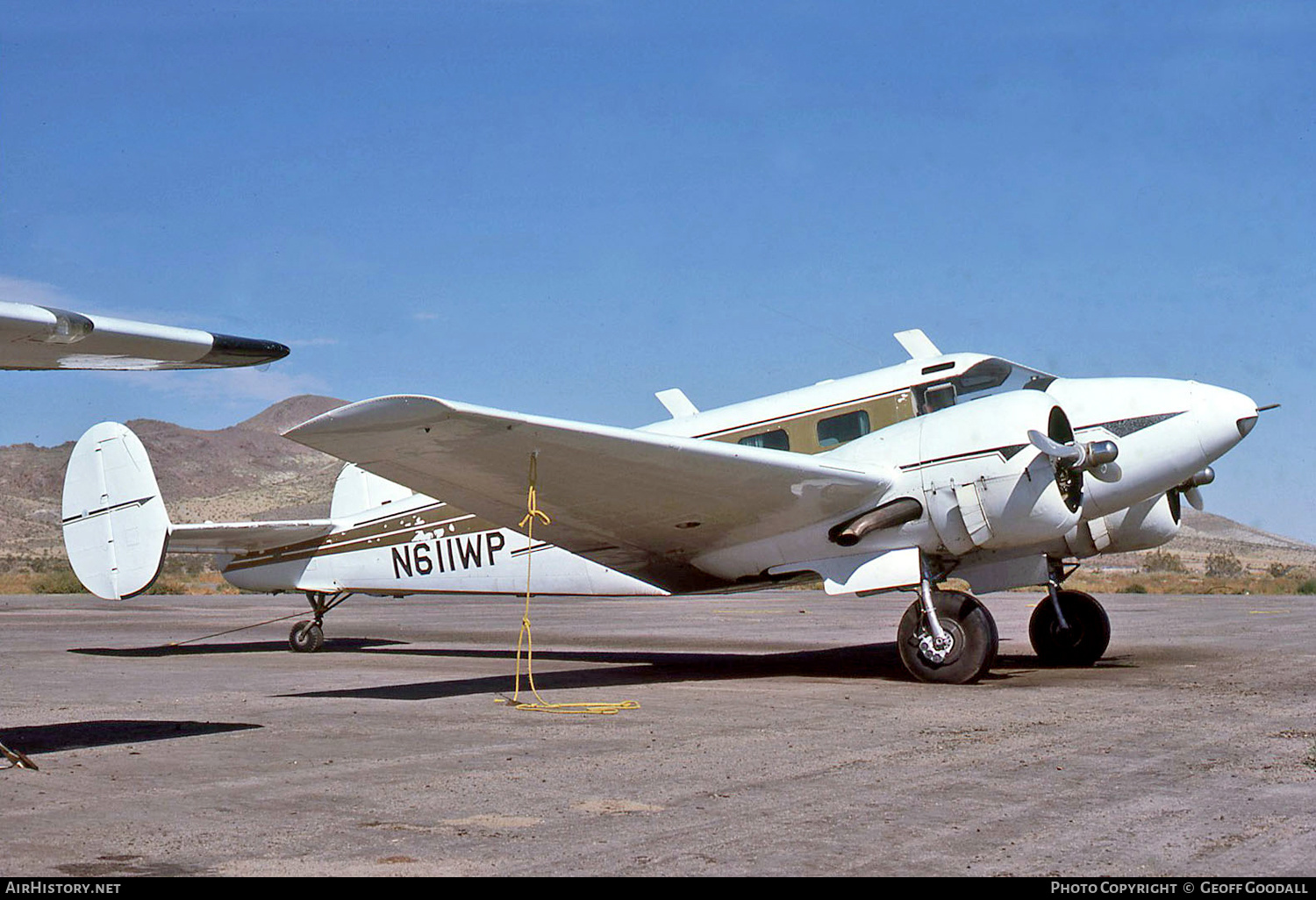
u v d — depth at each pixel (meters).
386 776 5.85
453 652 15.03
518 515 10.33
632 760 6.27
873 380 11.20
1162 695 8.81
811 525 10.45
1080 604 11.53
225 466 160.50
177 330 5.61
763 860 4.17
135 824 4.83
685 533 10.73
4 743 7.04
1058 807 4.93
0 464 134.12
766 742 6.80
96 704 9.17
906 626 9.98
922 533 9.98
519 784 5.61
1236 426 10.24
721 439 11.58
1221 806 4.91
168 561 84.75
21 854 4.34
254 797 5.35
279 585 14.98
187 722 7.99
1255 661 11.54
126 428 13.77
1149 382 10.57
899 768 5.89
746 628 19.59
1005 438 9.62
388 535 14.11
